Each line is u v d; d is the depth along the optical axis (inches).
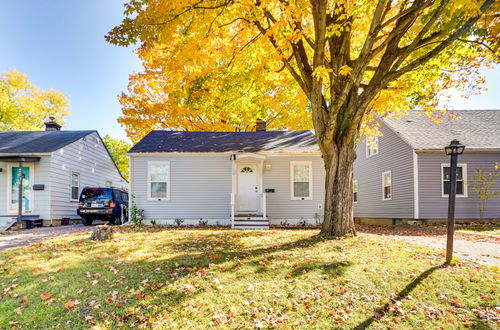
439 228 491.5
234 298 167.0
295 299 166.6
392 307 158.7
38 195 562.3
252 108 711.1
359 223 775.7
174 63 362.0
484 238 368.8
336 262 221.8
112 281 191.2
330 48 327.0
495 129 622.2
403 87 363.3
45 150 565.6
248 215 529.0
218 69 440.5
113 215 560.4
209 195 549.0
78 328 139.8
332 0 294.8
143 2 259.9
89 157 729.6
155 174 550.9
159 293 172.2
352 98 318.0
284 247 273.1
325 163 331.9
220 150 548.7
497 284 183.8
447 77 361.1
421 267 214.2
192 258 236.4
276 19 324.5
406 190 591.2
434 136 595.5
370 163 759.1
